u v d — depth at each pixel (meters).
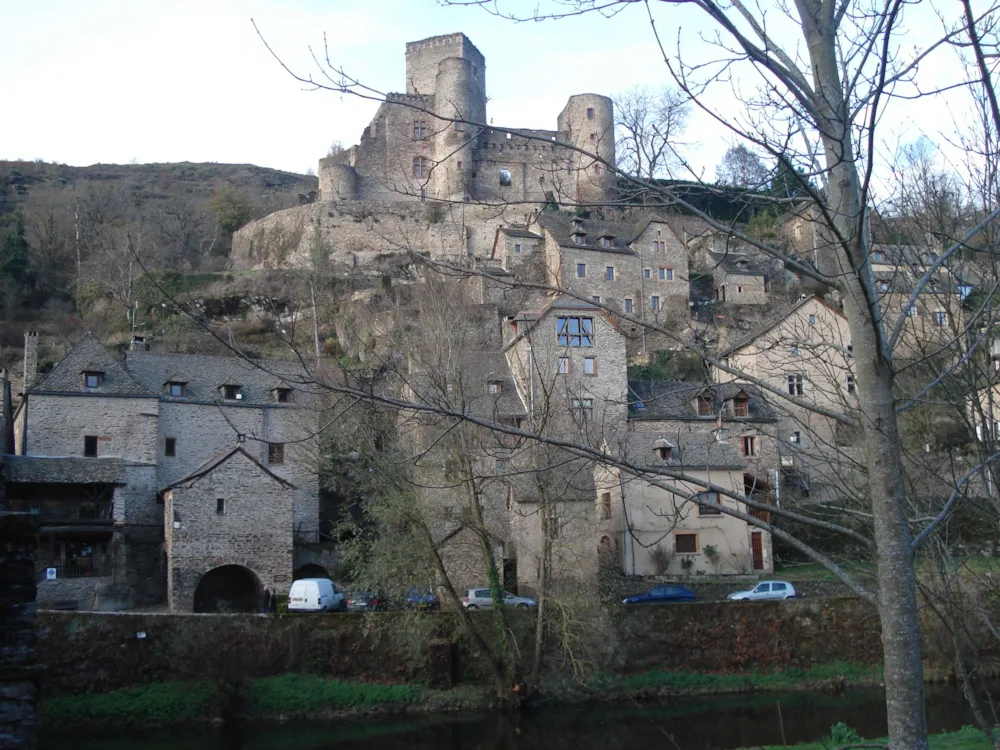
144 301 56.88
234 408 37.75
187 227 81.19
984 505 9.41
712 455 33.62
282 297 55.62
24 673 10.14
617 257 55.84
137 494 35.00
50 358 51.78
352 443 20.94
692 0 6.14
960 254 9.34
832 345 10.14
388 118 69.88
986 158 8.86
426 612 24.67
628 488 33.28
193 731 21.89
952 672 22.84
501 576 29.41
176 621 23.05
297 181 117.69
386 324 27.77
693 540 33.34
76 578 31.16
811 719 22.17
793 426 34.25
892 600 6.19
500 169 65.44
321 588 28.55
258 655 23.34
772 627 26.03
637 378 40.84
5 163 102.56
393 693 23.66
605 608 25.06
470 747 21.00
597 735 21.53
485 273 6.98
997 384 10.34
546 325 35.31
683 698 24.58
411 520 23.36
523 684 23.81
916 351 9.78
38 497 33.06
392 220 67.06
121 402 35.62
